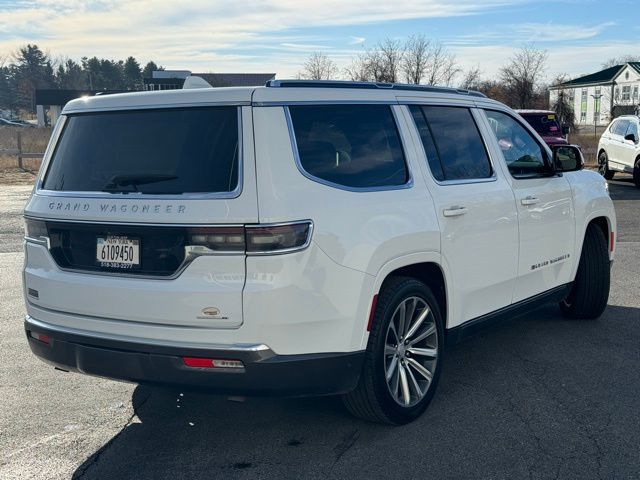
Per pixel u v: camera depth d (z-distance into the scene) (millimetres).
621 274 8539
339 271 3752
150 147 3848
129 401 4785
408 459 3873
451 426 4285
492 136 5242
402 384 4293
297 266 3590
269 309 3533
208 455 3973
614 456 3873
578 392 4809
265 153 3629
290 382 3662
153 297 3645
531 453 3920
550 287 5844
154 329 3684
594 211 6273
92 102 4125
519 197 5277
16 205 15750
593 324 6480
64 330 3969
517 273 5316
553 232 5730
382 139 4301
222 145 3689
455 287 4664
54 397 4855
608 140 20484
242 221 3520
